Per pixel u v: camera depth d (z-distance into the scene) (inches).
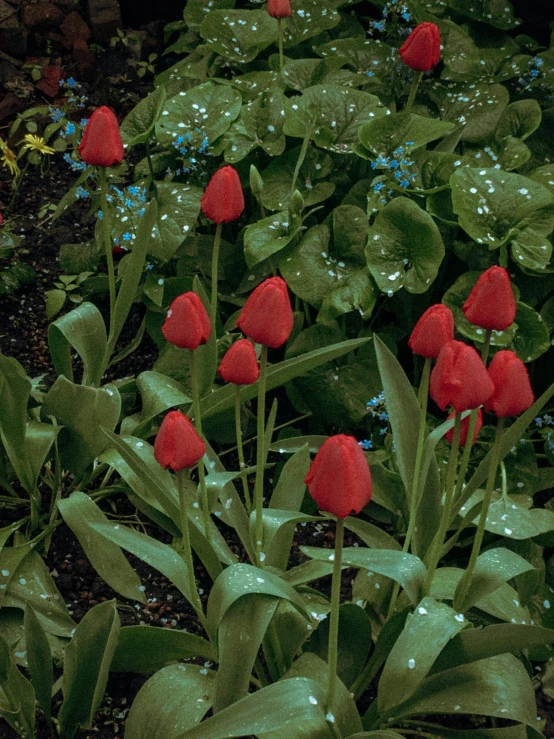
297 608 50.9
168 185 73.0
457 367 45.3
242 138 75.2
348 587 62.7
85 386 61.1
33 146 83.4
